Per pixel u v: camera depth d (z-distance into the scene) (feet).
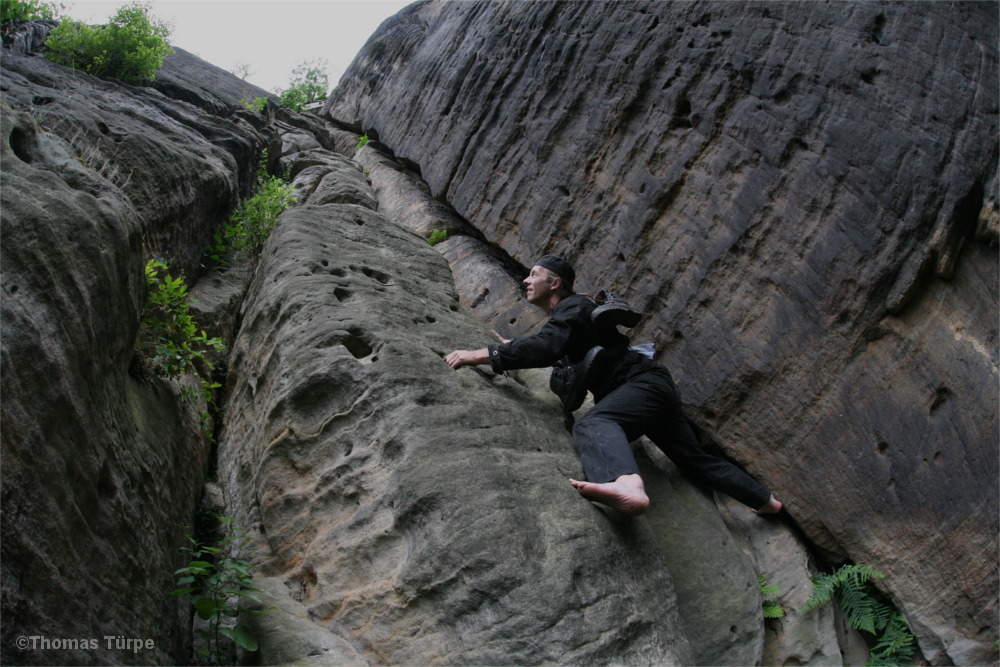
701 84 18.17
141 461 9.98
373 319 13.48
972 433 13.30
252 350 14.89
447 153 25.45
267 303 14.74
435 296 16.49
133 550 8.91
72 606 7.27
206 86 29.58
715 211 17.10
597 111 20.21
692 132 18.03
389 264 16.66
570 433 13.87
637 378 13.55
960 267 14.52
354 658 9.48
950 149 14.82
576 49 21.59
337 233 17.03
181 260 17.69
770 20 17.60
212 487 13.42
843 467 14.48
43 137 10.61
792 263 15.78
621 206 18.92
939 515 13.32
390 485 10.77
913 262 14.53
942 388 13.88
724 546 13.73
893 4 16.37
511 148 22.61
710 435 16.06
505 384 13.87
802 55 16.88
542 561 9.83
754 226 16.42
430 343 13.98
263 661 9.41
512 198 21.86
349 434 11.80
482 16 27.07
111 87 23.00
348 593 10.28
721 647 12.34
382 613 9.82
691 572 13.08
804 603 13.56
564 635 9.16
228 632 9.25
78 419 8.11
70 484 7.77
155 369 12.86
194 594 10.71
